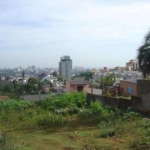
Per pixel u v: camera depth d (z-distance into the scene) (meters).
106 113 13.40
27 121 12.62
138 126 9.98
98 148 7.62
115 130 9.30
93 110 14.25
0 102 17.05
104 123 10.51
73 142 8.43
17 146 7.75
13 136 9.37
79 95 17.98
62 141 8.60
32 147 7.86
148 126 9.78
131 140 8.21
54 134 9.81
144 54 13.70
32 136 9.56
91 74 81.75
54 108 16.44
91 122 12.05
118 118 11.52
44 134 9.95
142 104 13.46
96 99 16.67
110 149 7.50
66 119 12.99
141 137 8.22
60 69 125.19
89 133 9.65
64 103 16.73
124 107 14.42
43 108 17.16
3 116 13.91
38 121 12.27
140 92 13.59
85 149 7.55
